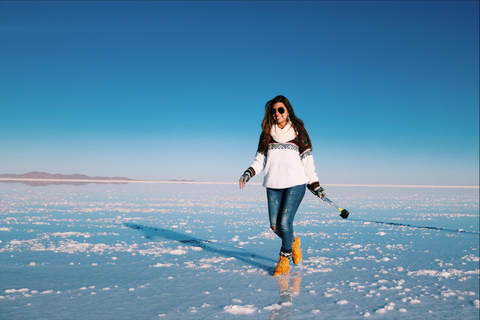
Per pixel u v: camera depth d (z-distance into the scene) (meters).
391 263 3.07
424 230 5.55
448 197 20.47
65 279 2.32
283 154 2.69
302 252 3.58
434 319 1.71
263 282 2.34
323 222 6.56
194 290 2.12
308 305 1.86
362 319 1.67
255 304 1.87
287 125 2.75
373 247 3.93
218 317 1.65
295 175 2.65
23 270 2.55
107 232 4.65
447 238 4.70
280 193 2.70
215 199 13.84
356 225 6.15
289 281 2.38
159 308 1.77
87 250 3.37
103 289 2.10
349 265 2.96
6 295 1.95
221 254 3.36
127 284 2.23
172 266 2.77
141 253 3.28
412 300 1.99
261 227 5.52
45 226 5.06
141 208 8.66
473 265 3.03
